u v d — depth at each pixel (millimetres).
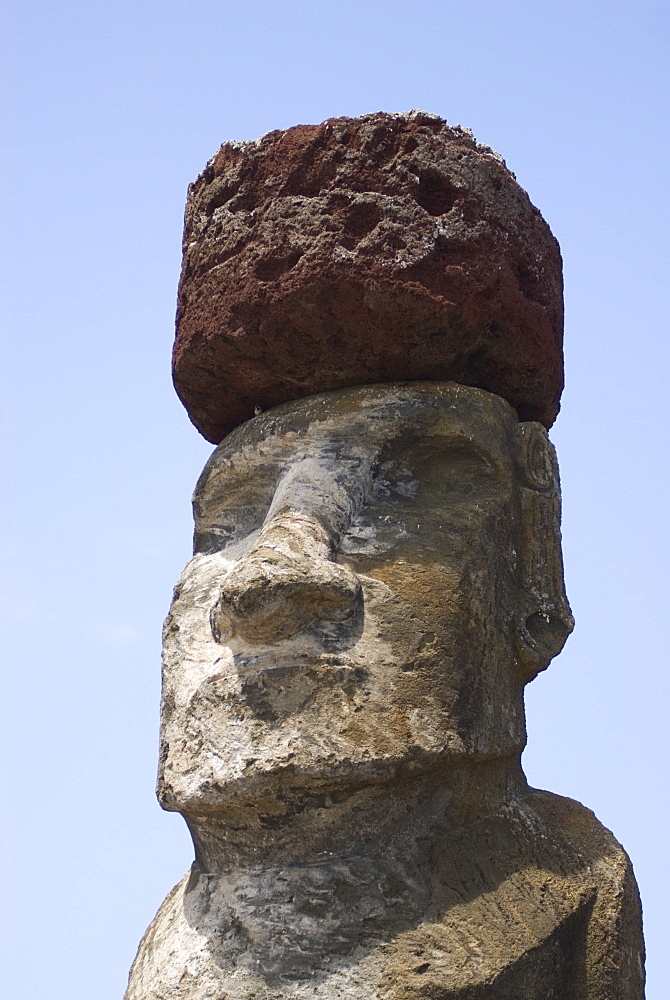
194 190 5648
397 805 4707
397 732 4621
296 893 4605
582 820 5215
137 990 4770
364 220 5176
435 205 5242
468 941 4586
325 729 4566
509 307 5254
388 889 4613
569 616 5309
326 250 5137
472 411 5211
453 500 5152
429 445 5172
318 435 5188
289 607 4652
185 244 5648
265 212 5301
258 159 5391
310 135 5312
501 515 5156
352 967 4480
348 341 5199
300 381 5355
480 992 4504
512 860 4914
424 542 4965
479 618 4961
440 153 5250
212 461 5445
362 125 5270
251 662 4660
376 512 5035
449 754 4699
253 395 5504
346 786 4594
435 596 4867
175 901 5062
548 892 4883
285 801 4590
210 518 5430
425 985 4453
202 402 5680
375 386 5246
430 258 5121
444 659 4805
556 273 5660
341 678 4633
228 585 4652
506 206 5359
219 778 4578
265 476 5266
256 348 5309
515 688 5141
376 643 4730
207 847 4844
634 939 5016
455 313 5129
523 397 5523
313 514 4922
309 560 4730
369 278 5078
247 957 4555
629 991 4914
